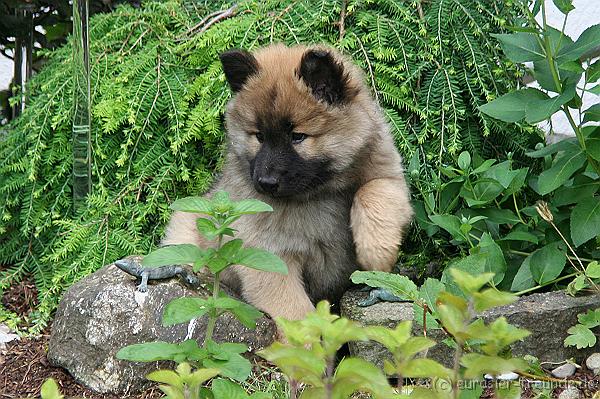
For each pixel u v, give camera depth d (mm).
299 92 4691
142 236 5641
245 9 6090
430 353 4305
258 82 4832
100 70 6031
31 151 5844
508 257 5008
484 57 5664
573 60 4328
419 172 5281
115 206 5660
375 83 5574
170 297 4531
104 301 4473
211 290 4637
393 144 5145
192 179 5762
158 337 4430
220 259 3361
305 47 5172
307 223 4832
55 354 4594
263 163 4668
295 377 2662
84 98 5672
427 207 5082
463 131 5637
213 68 5715
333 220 4898
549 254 4680
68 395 4379
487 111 4551
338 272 5059
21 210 5969
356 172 4891
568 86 4422
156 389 4406
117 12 6438
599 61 4461
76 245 5551
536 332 4359
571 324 4402
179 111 5715
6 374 4641
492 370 2627
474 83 5602
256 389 4129
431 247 5426
